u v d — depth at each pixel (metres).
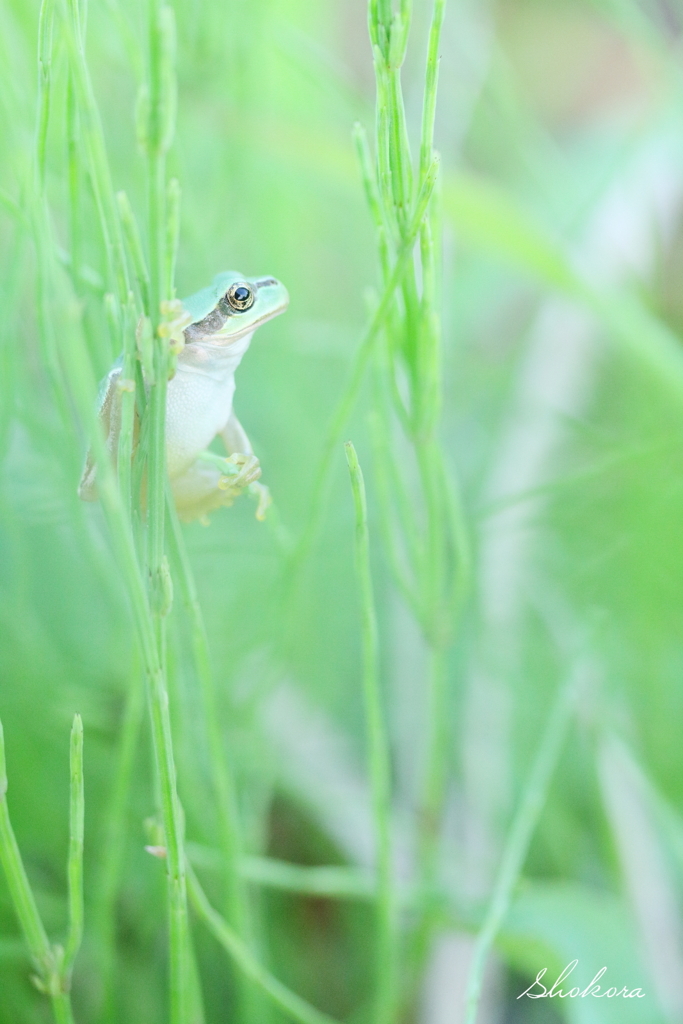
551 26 1.67
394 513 0.95
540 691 0.96
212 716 0.74
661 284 1.12
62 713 0.82
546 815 0.89
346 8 1.51
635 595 0.95
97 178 0.70
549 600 1.01
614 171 1.08
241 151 0.87
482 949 0.75
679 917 0.84
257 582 0.85
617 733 0.85
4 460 0.79
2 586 0.84
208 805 0.81
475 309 1.32
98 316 0.77
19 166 0.73
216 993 0.82
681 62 1.16
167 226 0.70
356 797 0.91
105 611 0.86
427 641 0.78
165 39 0.69
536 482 1.05
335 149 0.85
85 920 0.82
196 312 0.72
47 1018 0.81
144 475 0.72
